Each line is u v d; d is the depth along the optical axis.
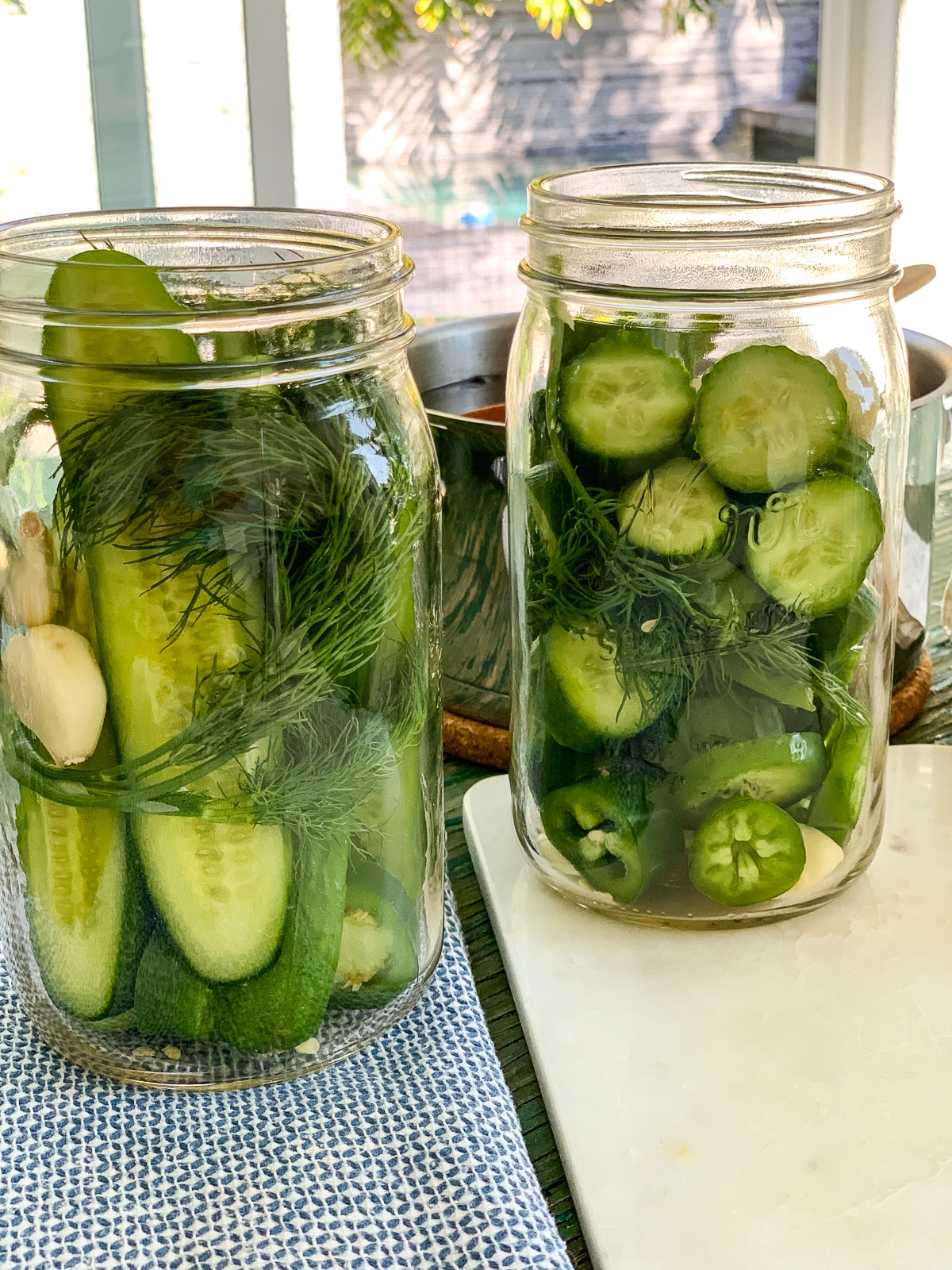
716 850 0.35
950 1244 0.28
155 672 0.29
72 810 0.30
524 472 0.36
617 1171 0.30
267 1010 0.31
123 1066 0.32
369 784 0.31
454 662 0.47
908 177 0.99
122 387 0.28
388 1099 0.31
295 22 0.94
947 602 0.52
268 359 0.28
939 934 0.38
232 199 0.99
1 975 0.37
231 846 0.29
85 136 0.95
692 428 0.32
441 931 0.35
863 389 0.35
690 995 0.35
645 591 0.34
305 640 0.29
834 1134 0.31
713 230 0.33
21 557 0.29
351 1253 0.27
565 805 0.37
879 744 0.38
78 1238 0.28
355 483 0.30
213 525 0.28
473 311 1.08
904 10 0.94
